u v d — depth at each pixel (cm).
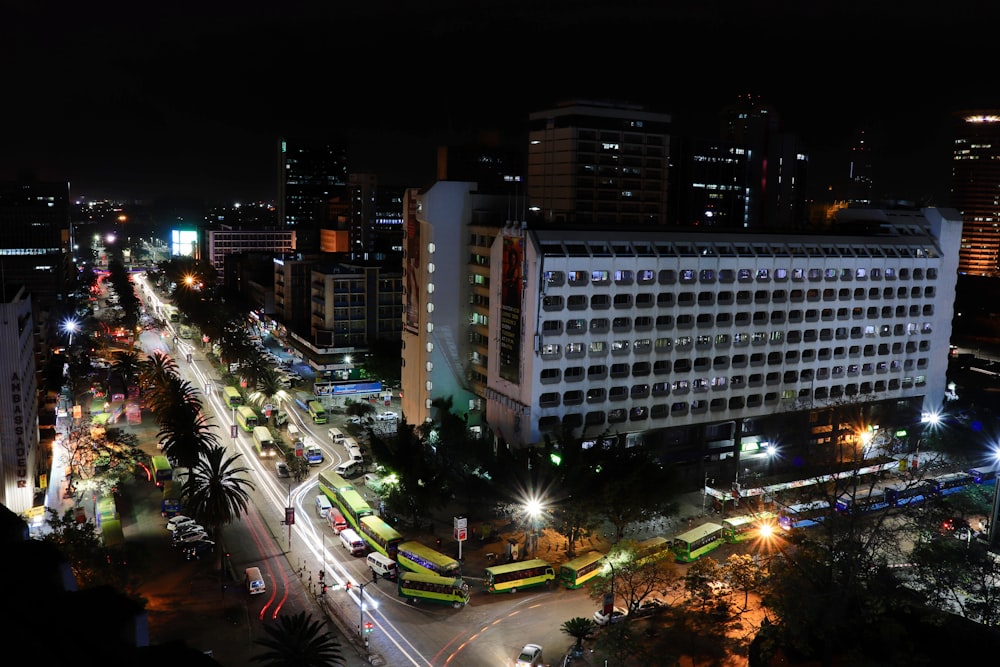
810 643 6644
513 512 11325
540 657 7888
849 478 9781
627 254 12306
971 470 12725
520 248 11988
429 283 14012
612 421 12475
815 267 13875
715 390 13262
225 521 9562
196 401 14450
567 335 11994
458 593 8988
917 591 7231
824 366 14262
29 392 11788
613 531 11250
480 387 13888
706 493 12225
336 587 9444
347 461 13975
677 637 8350
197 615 8619
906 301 14962
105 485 11850
